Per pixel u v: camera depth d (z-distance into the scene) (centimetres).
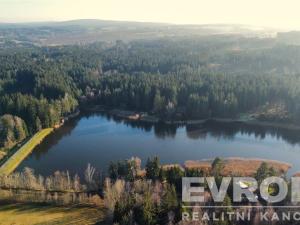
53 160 17300
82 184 13725
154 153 18238
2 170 15700
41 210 11662
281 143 19588
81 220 11119
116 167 13788
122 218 10062
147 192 11144
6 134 18612
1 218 11188
